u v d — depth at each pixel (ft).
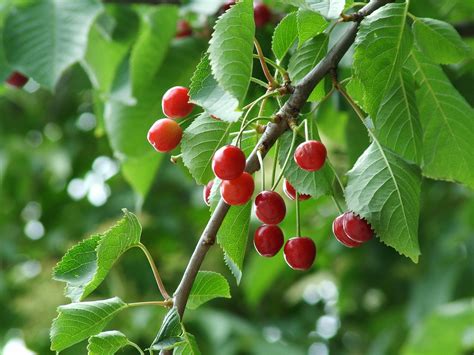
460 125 3.79
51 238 7.63
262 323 7.66
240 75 3.28
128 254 7.06
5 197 7.84
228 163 3.34
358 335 7.98
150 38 4.63
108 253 3.41
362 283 7.19
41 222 7.85
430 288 6.42
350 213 3.51
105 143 7.16
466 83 4.57
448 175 3.82
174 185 7.51
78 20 4.34
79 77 6.57
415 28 3.61
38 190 7.95
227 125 3.57
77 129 7.74
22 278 7.68
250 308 7.55
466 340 5.48
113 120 4.67
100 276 3.41
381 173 3.48
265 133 3.43
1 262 7.85
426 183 6.07
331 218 5.22
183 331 3.36
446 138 3.81
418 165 3.55
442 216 6.52
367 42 3.48
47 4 4.36
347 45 3.52
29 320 6.78
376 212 3.45
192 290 3.58
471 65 4.57
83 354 6.54
